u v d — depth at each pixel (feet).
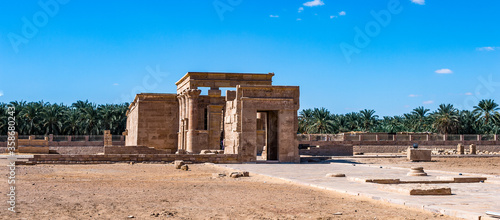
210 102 175.42
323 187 54.75
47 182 61.82
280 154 112.98
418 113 334.44
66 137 226.99
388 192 48.29
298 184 60.54
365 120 353.51
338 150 159.74
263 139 169.17
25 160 103.09
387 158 140.97
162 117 180.45
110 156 106.93
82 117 304.71
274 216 35.47
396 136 231.91
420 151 128.57
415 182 60.44
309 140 233.55
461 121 294.66
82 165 99.55
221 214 36.24
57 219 33.53
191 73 171.73
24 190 51.67
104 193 49.75
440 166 108.68
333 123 334.85
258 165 100.63
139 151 139.64
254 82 179.42
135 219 33.91
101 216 34.99
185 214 36.17
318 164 105.19
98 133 303.27
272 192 51.19
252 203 42.34
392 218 34.45
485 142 236.43
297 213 36.81
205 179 69.10
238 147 111.04
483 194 47.14
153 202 42.68
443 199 42.68
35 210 37.24
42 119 293.02
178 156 108.99
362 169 88.43
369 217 34.88
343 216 35.37
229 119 122.01
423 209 38.17
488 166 111.86
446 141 233.55
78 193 49.52
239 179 69.00
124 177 72.33
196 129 165.58
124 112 316.60
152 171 85.40
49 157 103.24
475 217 33.04
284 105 113.70
